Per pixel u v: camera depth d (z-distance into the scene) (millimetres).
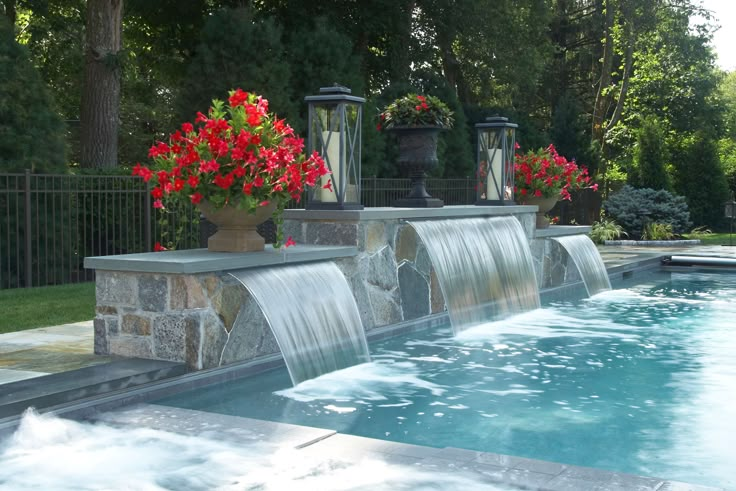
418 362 6988
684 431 4805
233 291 6227
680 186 32312
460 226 9664
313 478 3646
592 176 28844
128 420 4684
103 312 6090
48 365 5629
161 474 3803
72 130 25812
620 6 32156
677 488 3445
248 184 6258
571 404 5469
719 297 11953
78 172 13719
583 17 37844
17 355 6023
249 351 6438
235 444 4207
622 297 12055
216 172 6355
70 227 12758
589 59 39062
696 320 9562
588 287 12406
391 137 20062
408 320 8906
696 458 4266
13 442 4277
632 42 32625
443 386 6016
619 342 8047
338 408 5309
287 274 6648
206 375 5879
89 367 5531
